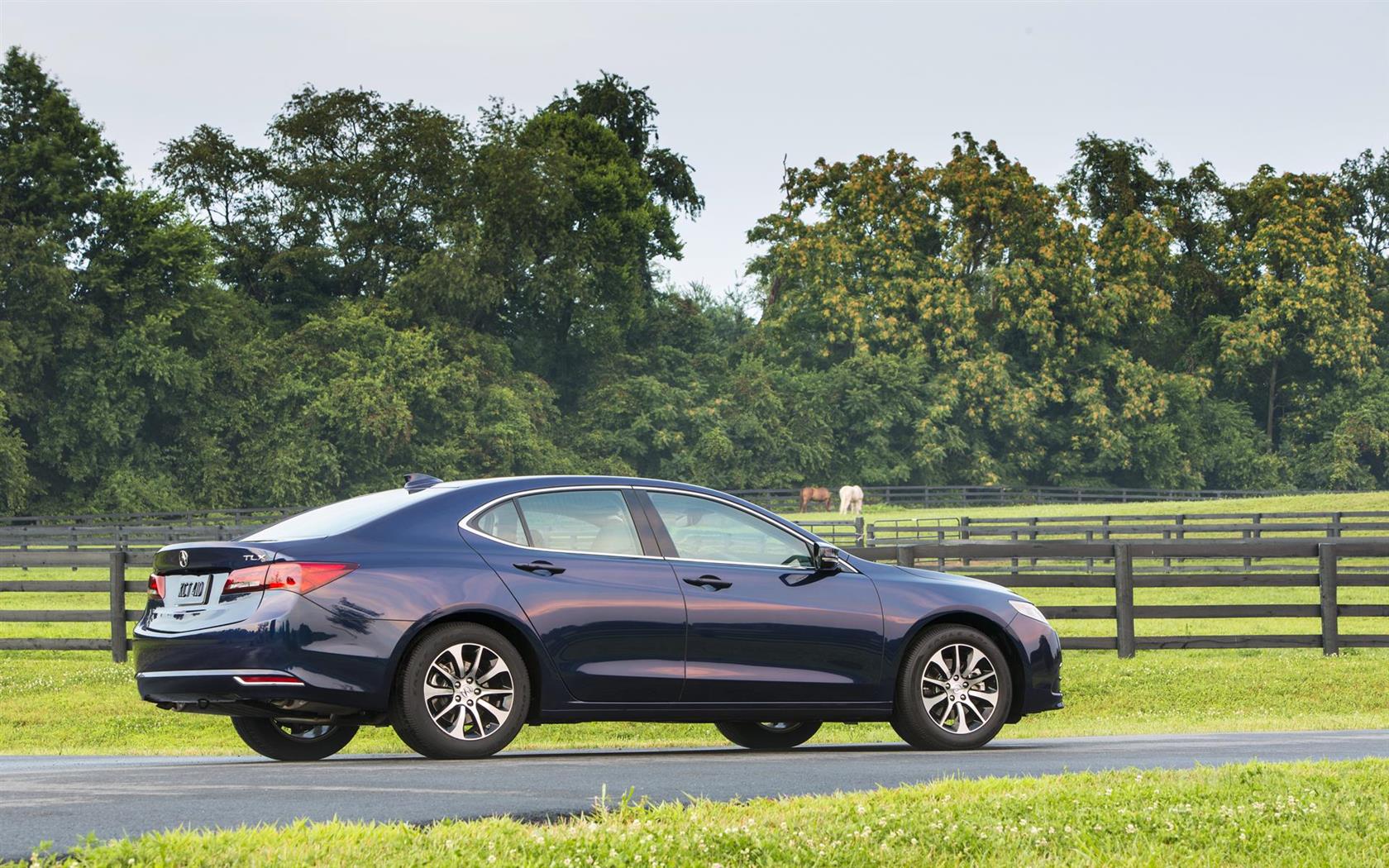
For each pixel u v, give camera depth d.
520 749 13.05
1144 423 100.88
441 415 85.06
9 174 71.69
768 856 6.05
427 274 86.38
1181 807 7.21
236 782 8.41
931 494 93.56
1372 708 17.97
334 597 9.35
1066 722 16.83
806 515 79.75
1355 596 33.75
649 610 10.18
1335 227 105.75
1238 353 103.62
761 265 104.56
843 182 102.25
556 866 5.76
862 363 98.06
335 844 5.91
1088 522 45.09
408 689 9.47
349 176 87.69
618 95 106.88
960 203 100.50
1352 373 102.81
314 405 80.31
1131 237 101.62
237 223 90.62
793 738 12.62
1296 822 7.04
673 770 9.27
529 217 93.12
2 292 71.06
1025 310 98.62
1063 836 6.62
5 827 6.70
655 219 102.12
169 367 73.50
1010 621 11.47
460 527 9.91
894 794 7.68
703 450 95.69
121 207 74.31
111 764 10.48
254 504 79.38
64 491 74.94
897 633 10.99
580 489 10.38
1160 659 21.05
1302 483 104.44
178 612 9.66
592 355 100.88
